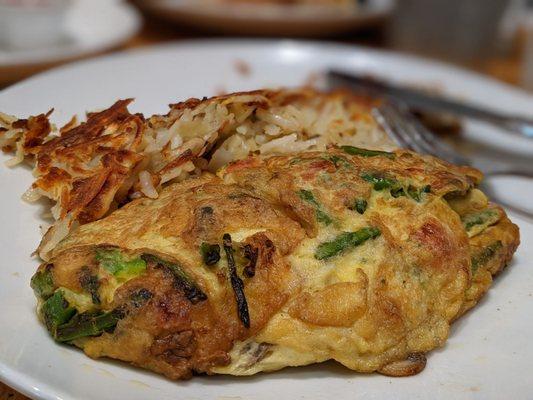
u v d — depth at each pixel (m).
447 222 0.25
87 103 0.37
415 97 0.45
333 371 0.22
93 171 0.26
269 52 0.49
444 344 0.23
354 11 0.62
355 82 0.46
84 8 0.58
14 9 0.51
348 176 0.24
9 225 0.26
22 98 0.35
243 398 0.20
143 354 0.20
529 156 0.43
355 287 0.21
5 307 0.22
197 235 0.22
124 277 0.21
